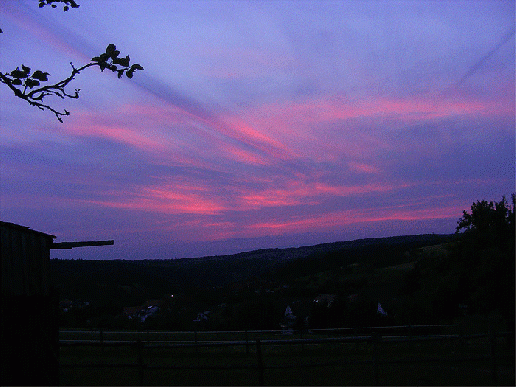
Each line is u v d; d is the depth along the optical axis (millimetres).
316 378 11094
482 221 18500
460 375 10953
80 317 41281
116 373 12219
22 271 8516
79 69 8883
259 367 9406
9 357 8023
